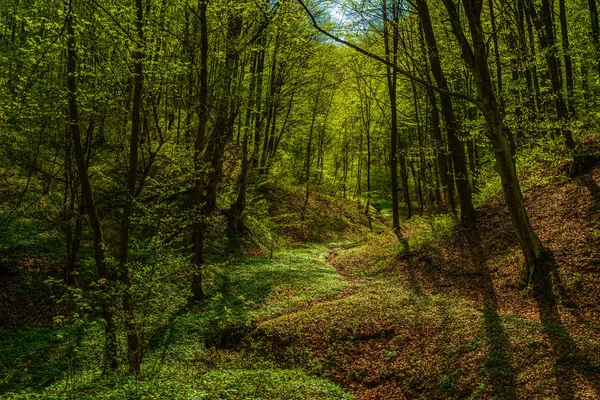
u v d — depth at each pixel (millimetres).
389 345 12203
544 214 16609
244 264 22859
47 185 21531
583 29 22172
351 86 37594
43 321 15688
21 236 18766
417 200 47938
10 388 11656
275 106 26906
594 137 18766
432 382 10070
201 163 16781
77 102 13391
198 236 17891
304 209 36375
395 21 22922
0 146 17359
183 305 17406
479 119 19172
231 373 11523
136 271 12695
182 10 17312
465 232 20047
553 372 8820
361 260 23562
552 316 11367
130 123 18734
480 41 11234
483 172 23766
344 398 10164
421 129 36844
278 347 13570
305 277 20719
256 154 28844
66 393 10312
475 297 14383
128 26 12469
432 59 20203
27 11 13906
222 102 19984
